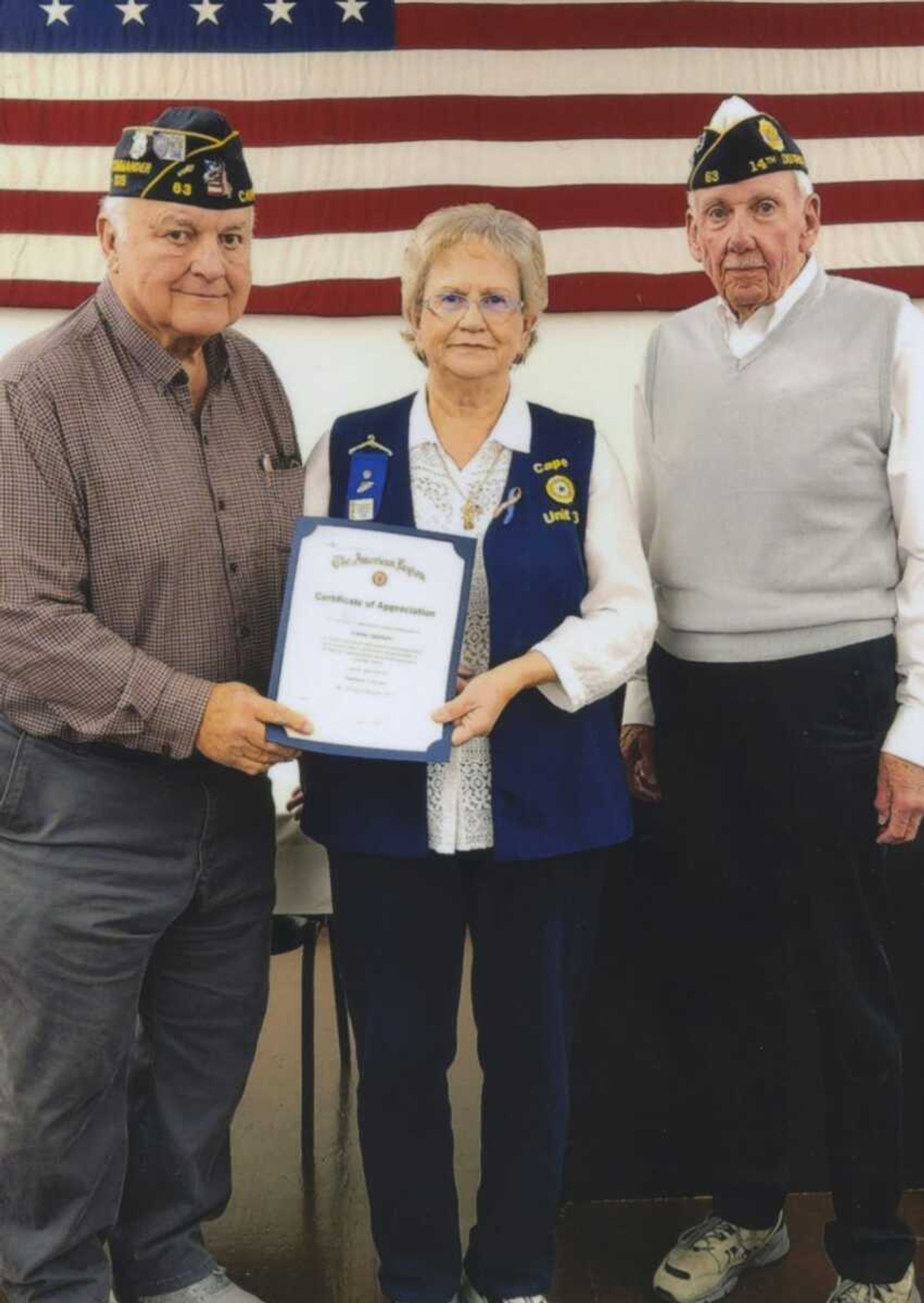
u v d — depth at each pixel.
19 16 4.57
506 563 2.43
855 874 2.65
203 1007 2.59
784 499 2.59
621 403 4.77
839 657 2.59
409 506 2.46
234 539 2.40
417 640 2.33
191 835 2.44
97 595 2.34
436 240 2.38
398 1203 2.57
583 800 2.48
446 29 4.59
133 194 2.29
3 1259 2.48
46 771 2.36
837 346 2.60
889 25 4.63
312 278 4.66
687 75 4.62
